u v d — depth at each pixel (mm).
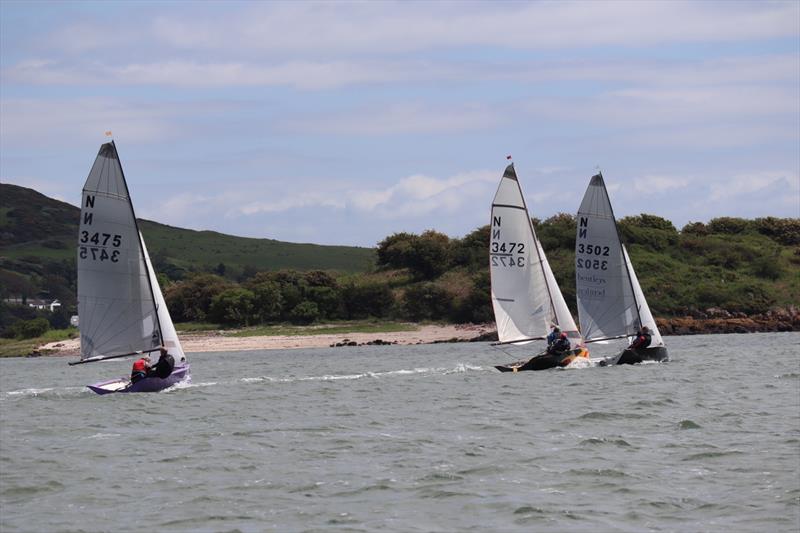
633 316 102625
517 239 97812
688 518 41094
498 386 86812
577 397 77312
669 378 90438
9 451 56688
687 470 49188
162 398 81875
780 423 62969
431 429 62438
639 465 50344
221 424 66062
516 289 98000
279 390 88562
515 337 98000
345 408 74062
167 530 39938
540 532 39406
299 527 40031
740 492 44812
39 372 137625
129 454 55219
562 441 57188
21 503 44500
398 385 91125
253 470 50281
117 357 82875
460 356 142750
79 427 65500
